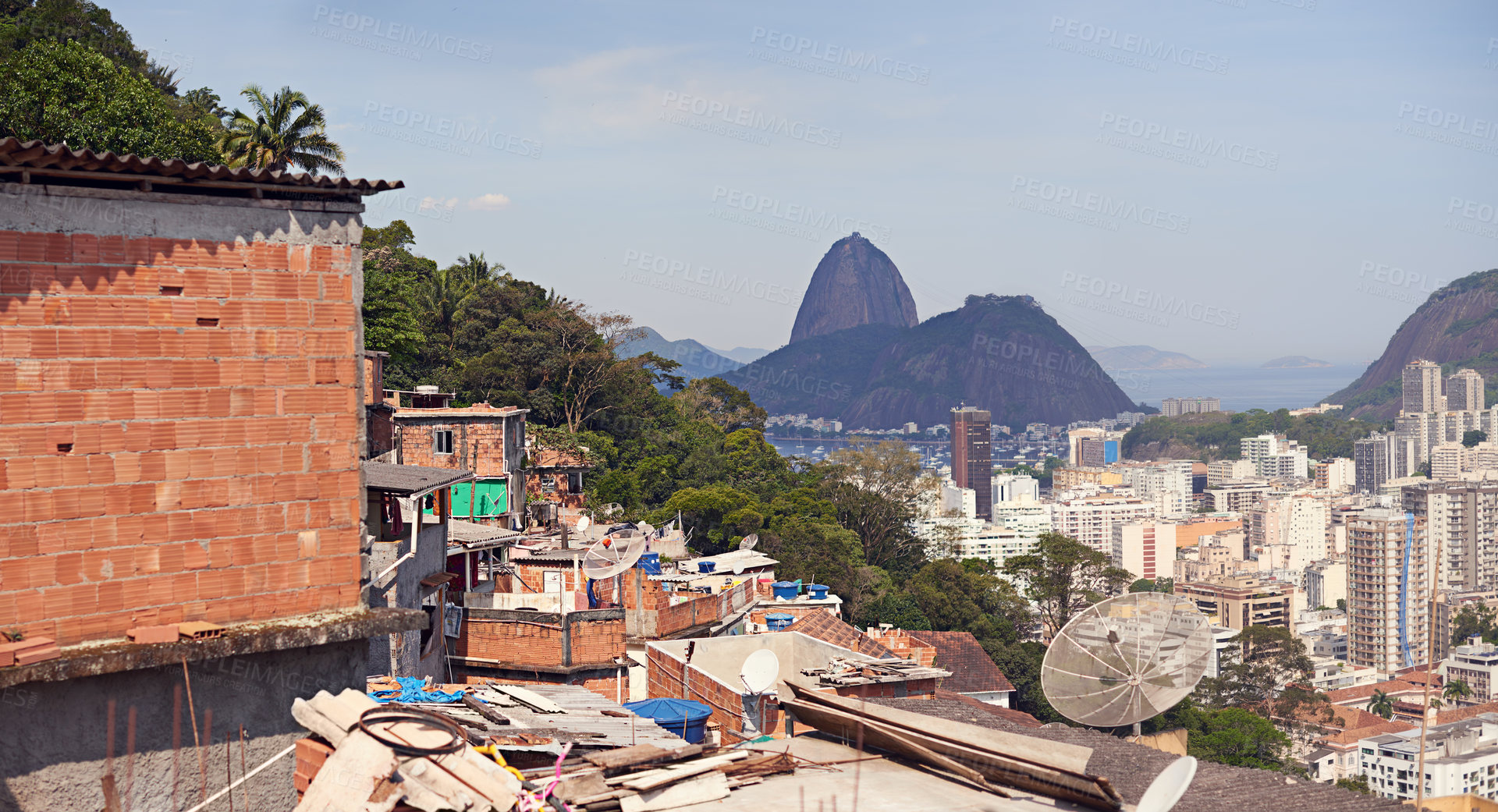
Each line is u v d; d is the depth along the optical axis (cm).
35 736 928
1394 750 11744
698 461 9544
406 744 947
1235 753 8969
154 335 1009
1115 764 1248
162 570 1012
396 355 6875
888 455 11981
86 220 979
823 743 1270
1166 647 1482
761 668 1992
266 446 1060
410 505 2070
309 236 1080
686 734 1471
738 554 5400
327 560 1092
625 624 2712
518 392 8619
